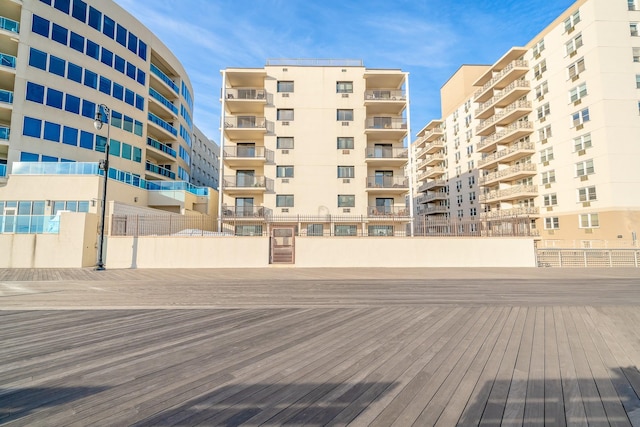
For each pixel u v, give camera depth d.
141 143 32.50
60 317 6.30
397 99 29.95
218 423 2.58
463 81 50.84
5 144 23.28
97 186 21.22
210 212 31.97
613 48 27.00
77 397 3.00
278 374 3.54
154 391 3.12
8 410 2.76
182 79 41.84
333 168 29.58
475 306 7.33
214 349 4.39
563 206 30.14
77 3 27.47
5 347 4.46
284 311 6.83
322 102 30.22
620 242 24.64
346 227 29.20
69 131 26.36
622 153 25.95
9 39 24.58
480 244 18.05
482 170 43.25
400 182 30.03
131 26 32.03
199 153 59.81
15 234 16.59
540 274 14.33
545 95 32.47
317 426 2.54
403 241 17.94
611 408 2.85
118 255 16.92
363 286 10.62
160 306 7.36
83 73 27.55
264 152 29.41
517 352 4.27
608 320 6.02
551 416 2.71
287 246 19.77
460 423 2.60
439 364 3.84
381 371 3.63
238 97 30.36
